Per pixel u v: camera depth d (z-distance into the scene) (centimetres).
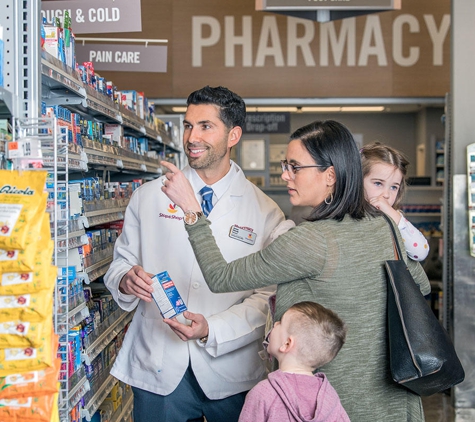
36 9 204
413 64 957
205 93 247
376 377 197
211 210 256
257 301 252
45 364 157
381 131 1349
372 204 235
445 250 552
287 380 187
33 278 154
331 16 491
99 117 377
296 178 205
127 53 477
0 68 191
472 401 469
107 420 339
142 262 258
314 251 193
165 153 639
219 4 955
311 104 975
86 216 291
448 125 539
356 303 195
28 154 182
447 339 193
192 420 256
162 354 248
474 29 463
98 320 315
